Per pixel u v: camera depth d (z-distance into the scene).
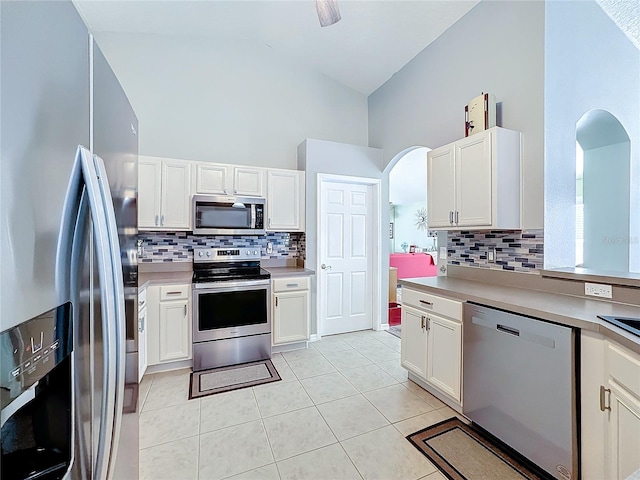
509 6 2.28
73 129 0.68
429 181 2.62
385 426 1.97
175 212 2.97
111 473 0.76
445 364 2.11
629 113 2.51
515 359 1.64
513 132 2.15
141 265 3.16
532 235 2.13
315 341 3.54
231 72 3.51
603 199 2.64
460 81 2.71
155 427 1.96
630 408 1.16
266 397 2.32
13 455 0.54
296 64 3.79
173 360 2.73
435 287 2.21
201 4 2.83
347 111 4.06
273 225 3.36
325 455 1.72
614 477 1.24
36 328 0.53
